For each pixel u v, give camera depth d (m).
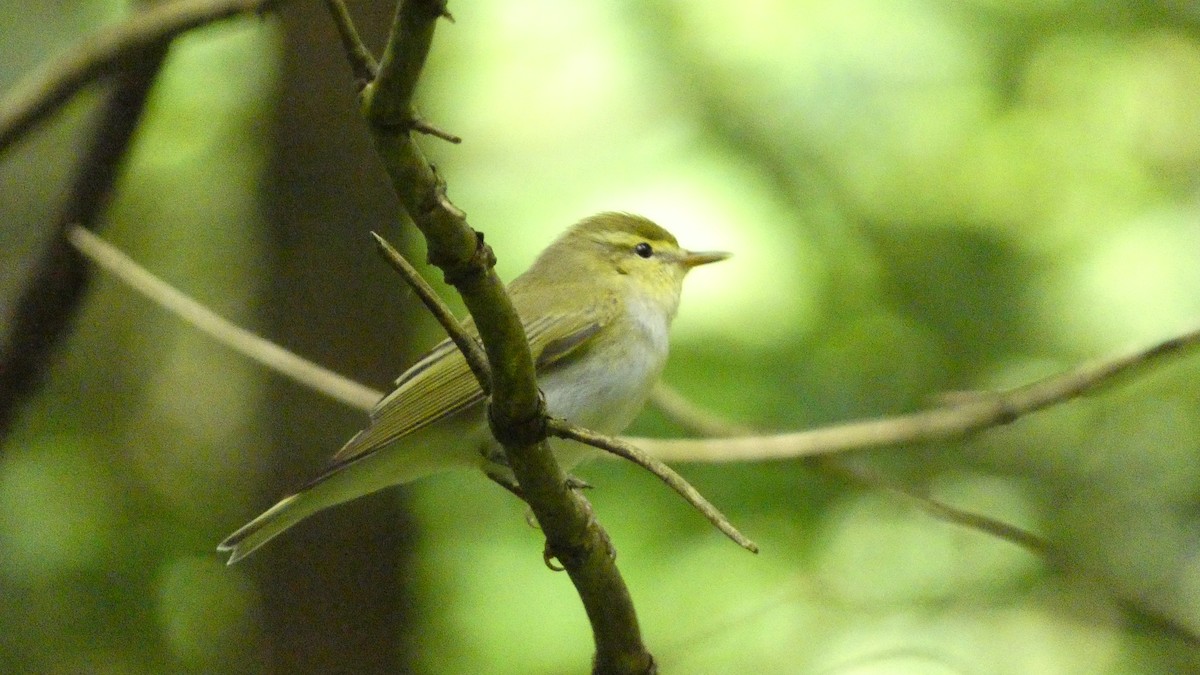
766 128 11.70
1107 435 11.77
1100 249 11.72
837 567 11.09
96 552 11.76
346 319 9.65
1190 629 8.92
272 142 9.66
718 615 10.94
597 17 12.23
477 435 7.43
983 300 11.52
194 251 13.05
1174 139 12.32
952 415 8.35
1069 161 12.12
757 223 11.28
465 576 11.48
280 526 7.35
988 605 11.05
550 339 7.85
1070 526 11.45
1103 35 12.20
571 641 11.29
